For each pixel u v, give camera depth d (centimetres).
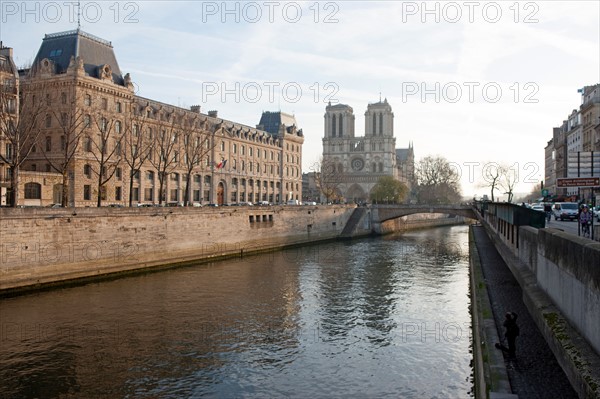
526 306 2286
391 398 2206
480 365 1716
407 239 10075
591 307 1348
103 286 4422
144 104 9162
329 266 5862
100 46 8288
